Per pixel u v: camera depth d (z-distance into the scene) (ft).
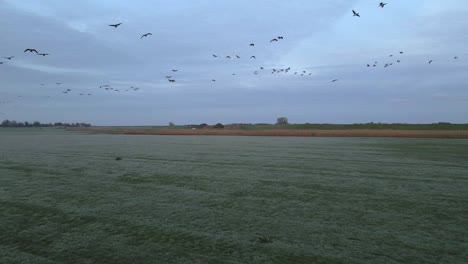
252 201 62.90
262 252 39.68
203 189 72.84
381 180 83.51
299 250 40.29
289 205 60.29
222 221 50.96
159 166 106.32
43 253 39.22
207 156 135.03
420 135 276.82
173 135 369.30
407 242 42.96
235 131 362.94
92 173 92.27
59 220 50.98
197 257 38.27
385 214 55.06
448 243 42.70
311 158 128.16
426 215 54.54
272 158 128.06
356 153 146.00
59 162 114.83
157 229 47.09
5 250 40.04
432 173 93.45
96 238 43.75
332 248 40.98
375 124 445.78
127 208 57.57
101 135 363.15
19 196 65.41
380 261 37.50
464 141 227.40
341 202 62.39
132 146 188.03
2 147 178.29
